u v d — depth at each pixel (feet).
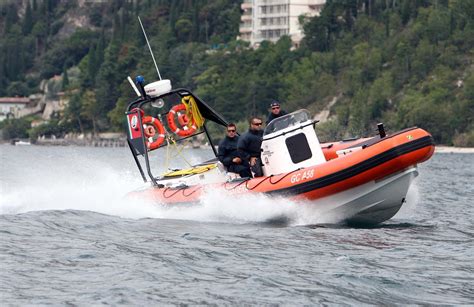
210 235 130.11
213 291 95.55
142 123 161.99
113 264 108.37
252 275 102.63
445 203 194.59
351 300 92.73
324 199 136.36
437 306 90.84
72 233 132.16
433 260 112.37
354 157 133.80
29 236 128.98
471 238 131.75
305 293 94.99
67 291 95.30
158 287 96.99
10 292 94.79
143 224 141.59
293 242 124.16
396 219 155.84
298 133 143.33
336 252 117.19
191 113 164.45
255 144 146.00
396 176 134.72
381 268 107.04
